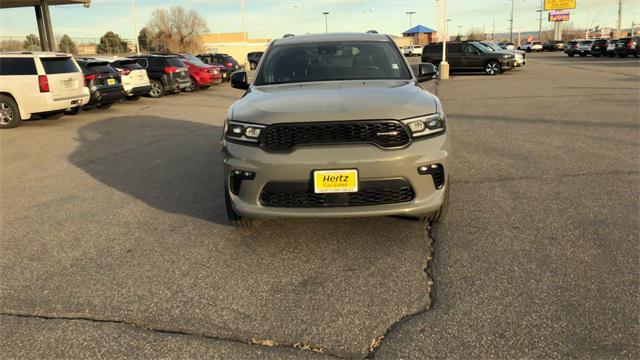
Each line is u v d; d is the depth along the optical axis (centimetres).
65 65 1189
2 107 1120
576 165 623
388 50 516
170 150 823
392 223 439
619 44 4259
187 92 2123
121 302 316
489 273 340
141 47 6562
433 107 375
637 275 328
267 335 276
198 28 6662
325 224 441
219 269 360
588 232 404
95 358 260
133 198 549
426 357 253
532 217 445
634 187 523
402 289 322
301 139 351
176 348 266
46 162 765
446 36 2338
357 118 346
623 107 1120
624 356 247
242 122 368
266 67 500
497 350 255
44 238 434
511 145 759
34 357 262
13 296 328
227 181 379
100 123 1175
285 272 352
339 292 321
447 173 378
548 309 291
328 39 537
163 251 396
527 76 2305
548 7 8231
